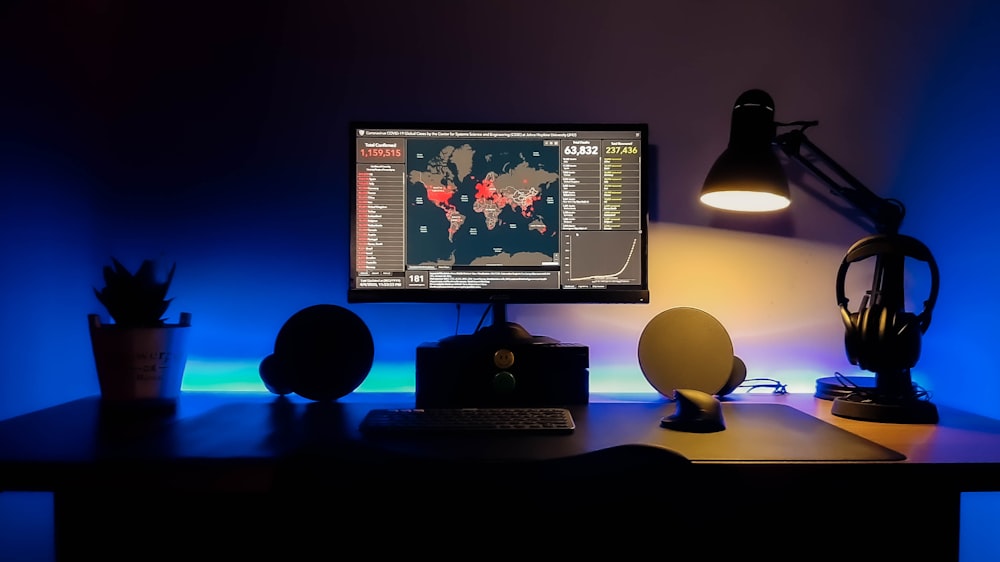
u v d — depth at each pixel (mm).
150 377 1248
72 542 1035
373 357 1419
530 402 1310
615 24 1551
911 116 1520
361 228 1384
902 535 983
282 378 1393
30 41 1270
